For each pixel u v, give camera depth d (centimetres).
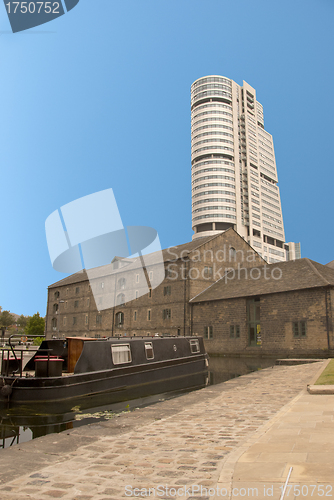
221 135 13900
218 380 1866
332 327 2678
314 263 3347
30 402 1314
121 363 1666
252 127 15162
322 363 1864
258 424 726
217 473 456
